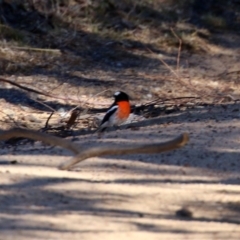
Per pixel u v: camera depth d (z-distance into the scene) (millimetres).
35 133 9711
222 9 30766
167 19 28453
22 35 23750
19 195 8453
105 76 22688
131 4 28422
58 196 8492
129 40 25984
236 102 17125
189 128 12672
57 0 26438
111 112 13734
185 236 7270
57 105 18953
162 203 8562
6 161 10453
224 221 8125
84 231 7203
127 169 10016
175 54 25922
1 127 16109
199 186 9328
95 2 27359
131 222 7645
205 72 24406
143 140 11672
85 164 10203
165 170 10062
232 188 9281
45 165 10125
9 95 19406
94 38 25312
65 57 23469
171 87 22266
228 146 11414
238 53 26953
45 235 7004
